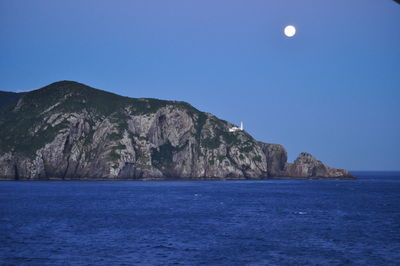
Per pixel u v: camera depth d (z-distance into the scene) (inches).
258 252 1904.5
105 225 2689.5
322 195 5698.8
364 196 5546.3
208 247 2006.6
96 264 1676.9
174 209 3718.0
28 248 1953.7
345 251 1931.6
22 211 3474.4
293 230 2513.5
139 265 1668.3
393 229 2561.5
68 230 2476.6
